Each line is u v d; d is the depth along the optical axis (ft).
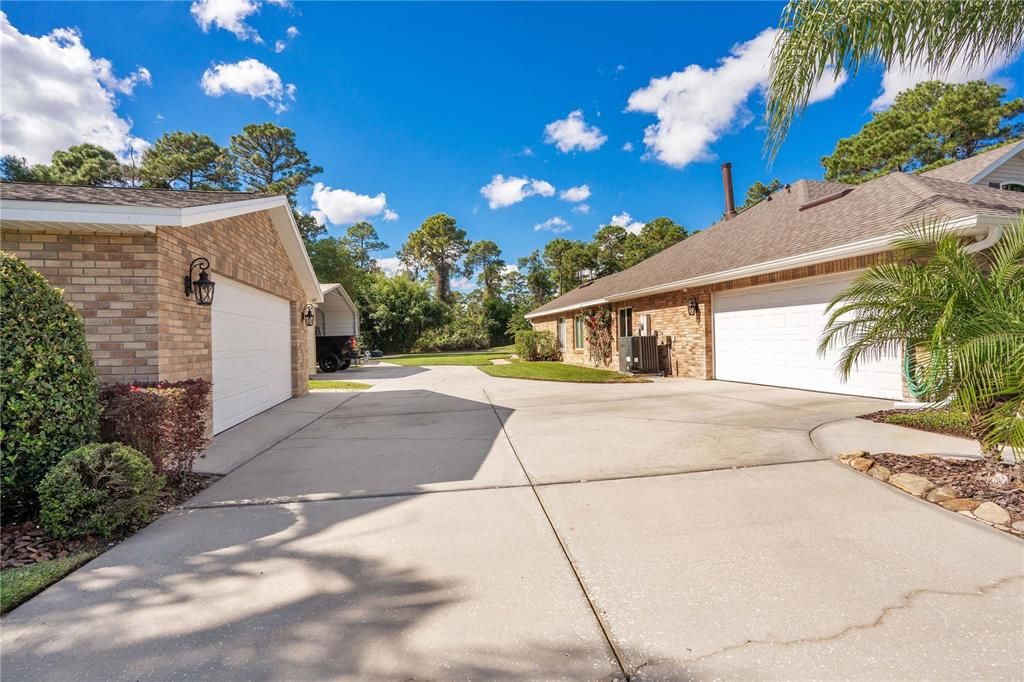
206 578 8.43
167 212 15.35
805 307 29.04
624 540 9.67
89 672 6.05
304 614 7.29
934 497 11.33
